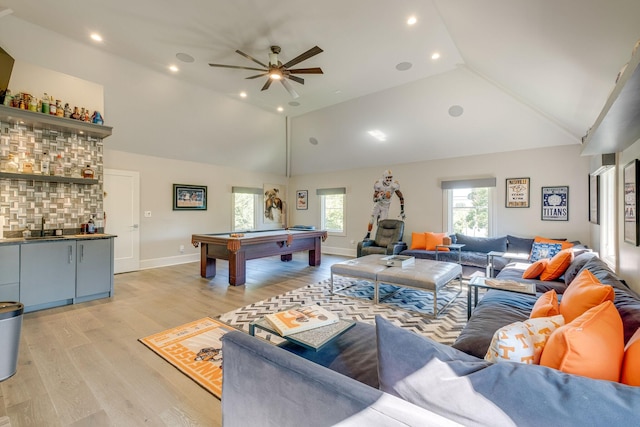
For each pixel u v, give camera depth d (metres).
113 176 5.09
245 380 1.16
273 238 4.71
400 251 5.47
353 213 7.24
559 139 4.65
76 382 1.91
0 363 1.92
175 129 5.45
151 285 4.32
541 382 0.72
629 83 1.19
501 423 0.69
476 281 2.70
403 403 0.79
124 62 4.07
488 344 1.56
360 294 3.89
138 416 1.61
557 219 4.76
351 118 5.85
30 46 3.45
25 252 3.14
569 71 2.42
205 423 1.56
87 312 3.19
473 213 5.64
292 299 3.66
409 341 0.91
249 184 7.45
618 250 2.69
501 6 2.04
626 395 0.65
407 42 3.47
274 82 4.69
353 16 3.00
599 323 0.95
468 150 5.51
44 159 3.65
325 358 1.42
